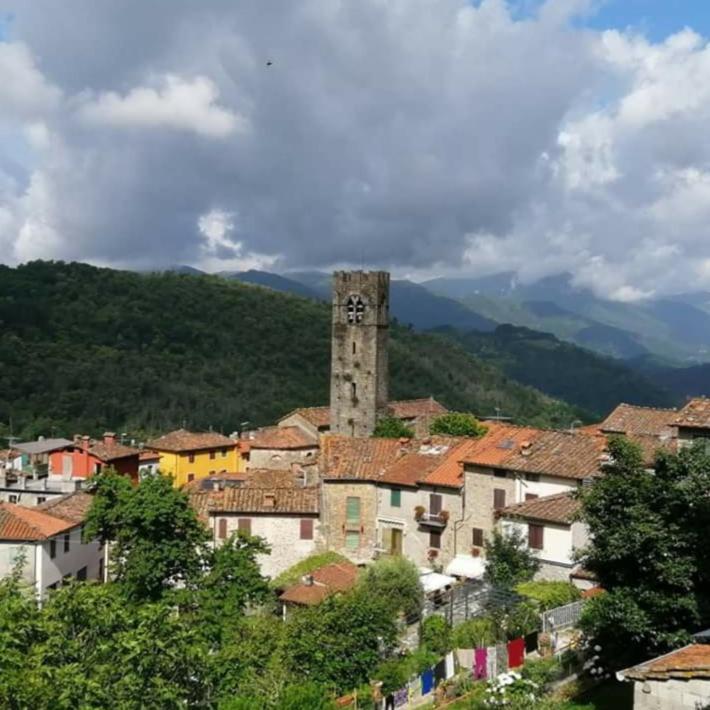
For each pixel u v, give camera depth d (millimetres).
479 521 56219
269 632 36906
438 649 37000
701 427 46188
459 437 66938
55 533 55188
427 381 163125
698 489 27047
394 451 65375
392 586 45469
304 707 29406
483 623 37625
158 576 44500
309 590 49281
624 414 66375
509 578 46812
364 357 96188
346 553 61438
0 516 54844
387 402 98875
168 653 23109
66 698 19969
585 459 52812
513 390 188000
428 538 58875
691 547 26797
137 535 45781
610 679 30984
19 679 19797
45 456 88438
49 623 22766
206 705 25719
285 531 61125
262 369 153375
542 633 36188
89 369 137375
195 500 61688
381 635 36781
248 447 105312
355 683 34688
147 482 47000
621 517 28500
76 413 127688
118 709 21203
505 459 55625
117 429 126812
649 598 27062
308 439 97000
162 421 130875
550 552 48156
